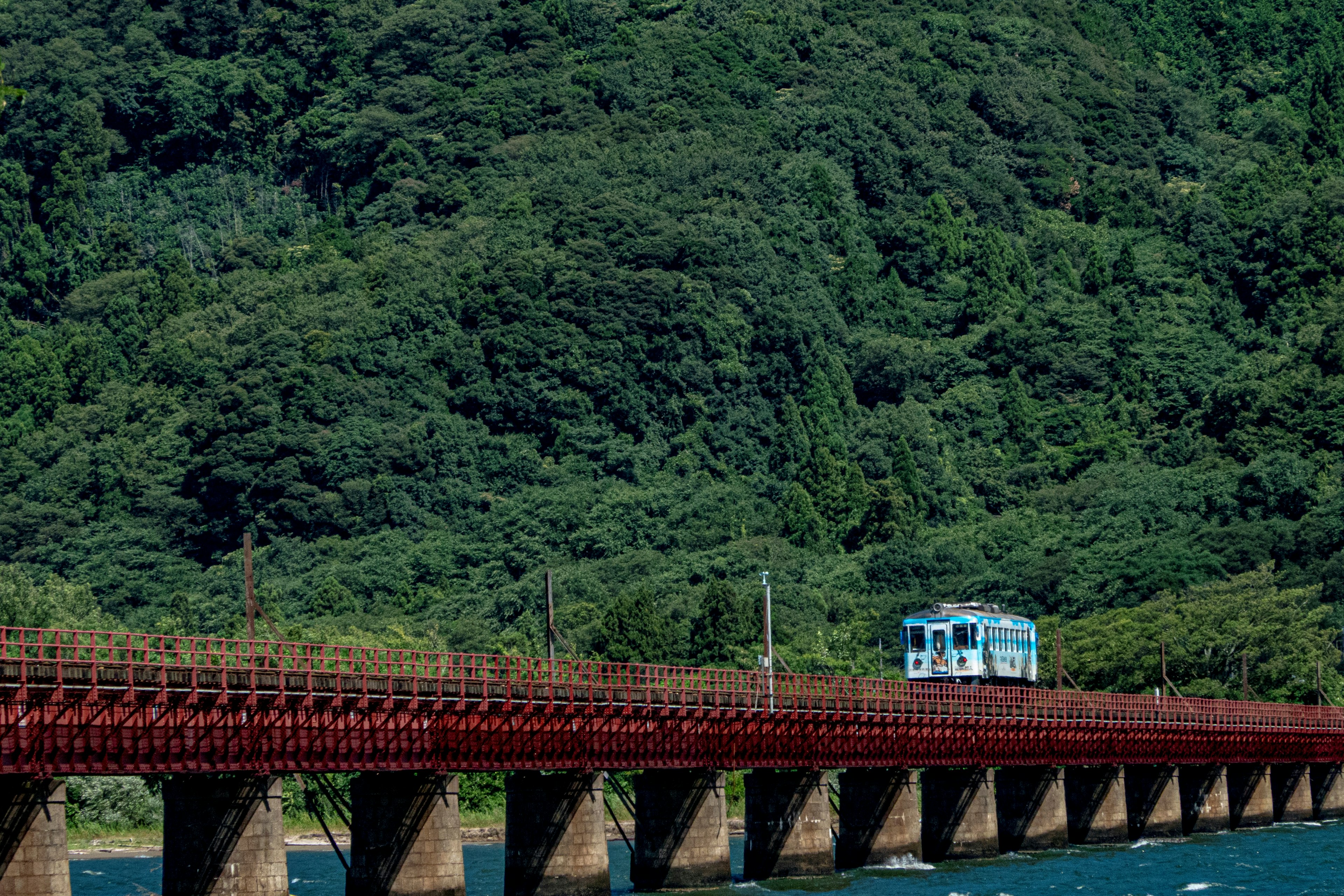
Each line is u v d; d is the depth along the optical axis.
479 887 116.25
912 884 111.56
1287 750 163.12
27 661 71.12
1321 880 117.75
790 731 111.06
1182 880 116.94
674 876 105.81
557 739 95.38
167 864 80.81
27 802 71.06
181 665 77.00
